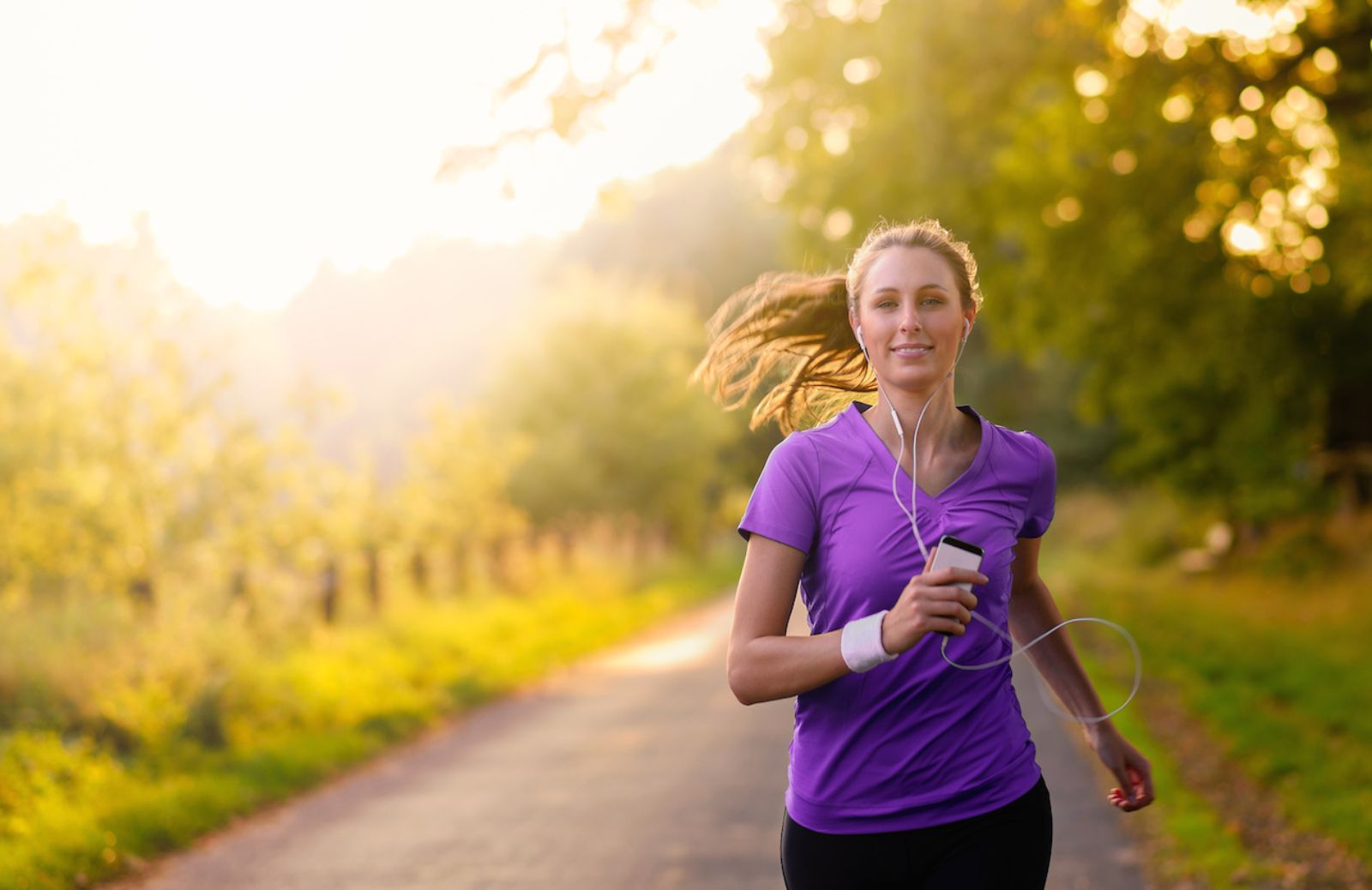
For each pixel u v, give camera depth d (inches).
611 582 1208.2
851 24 486.3
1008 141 505.0
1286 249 485.7
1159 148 467.5
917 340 95.9
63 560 511.5
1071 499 1969.7
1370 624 629.9
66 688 404.2
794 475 97.7
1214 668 521.0
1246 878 227.1
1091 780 332.2
